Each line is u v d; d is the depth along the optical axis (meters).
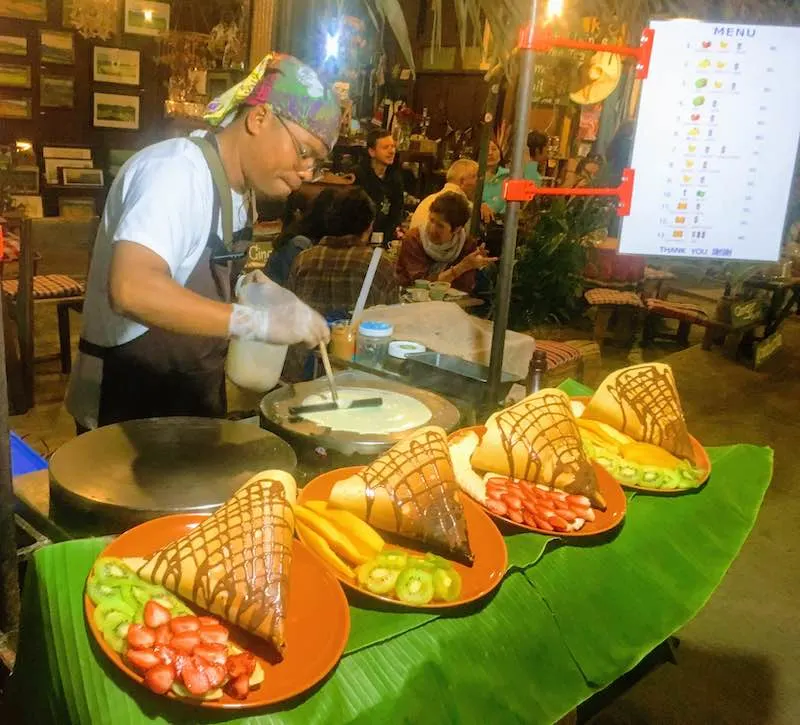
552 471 1.37
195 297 1.43
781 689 2.59
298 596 1.01
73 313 5.70
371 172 5.02
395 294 3.24
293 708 0.87
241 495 1.02
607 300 6.04
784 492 3.92
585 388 1.99
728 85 1.50
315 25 2.62
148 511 1.08
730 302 6.14
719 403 5.23
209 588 0.93
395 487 1.16
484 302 4.07
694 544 1.45
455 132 6.73
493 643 1.08
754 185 1.57
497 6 1.48
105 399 1.88
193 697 0.82
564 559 1.28
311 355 3.01
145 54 6.32
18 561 1.10
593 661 1.17
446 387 1.79
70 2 5.89
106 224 1.75
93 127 6.32
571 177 4.75
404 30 1.30
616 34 1.71
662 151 1.55
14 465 1.52
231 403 3.99
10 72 5.82
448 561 1.13
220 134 1.72
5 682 1.06
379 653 0.98
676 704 2.48
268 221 5.57
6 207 4.98
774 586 3.13
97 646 0.88
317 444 1.35
